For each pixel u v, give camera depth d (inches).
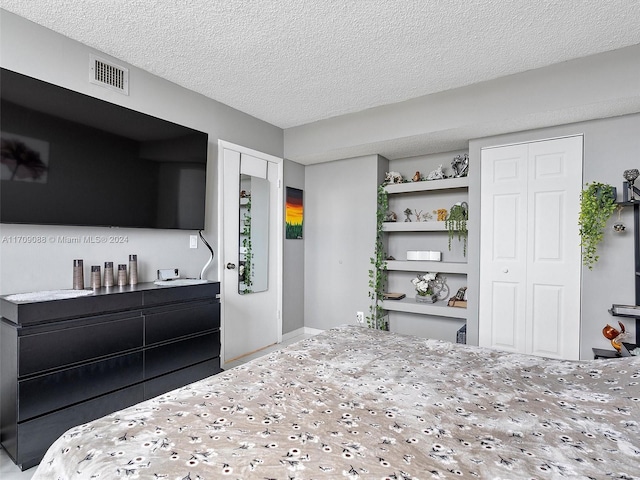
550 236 118.4
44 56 84.8
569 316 114.9
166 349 95.2
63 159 84.0
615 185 109.0
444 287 157.5
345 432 40.2
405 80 115.0
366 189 160.7
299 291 174.1
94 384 79.1
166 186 107.6
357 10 79.1
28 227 82.0
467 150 151.6
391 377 56.7
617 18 81.9
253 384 53.7
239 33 88.4
